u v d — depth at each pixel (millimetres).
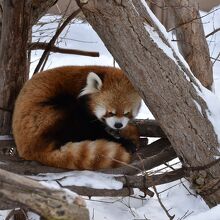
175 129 7641
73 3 17578
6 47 8961
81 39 18375
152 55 7199
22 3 8789
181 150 7828
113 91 8891
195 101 7570
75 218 5906
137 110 9141
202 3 21406
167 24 13656
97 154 7910
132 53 7156
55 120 8391
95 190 7492
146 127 9242
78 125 8609
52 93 8805
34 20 9469
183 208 9633
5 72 9055
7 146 8938
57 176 7730
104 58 17094
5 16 8875
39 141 8227
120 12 6895
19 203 5609
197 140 7695
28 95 8625
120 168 7988
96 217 9391
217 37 18328
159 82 7344
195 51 9031
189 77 7602
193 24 8898
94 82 8852
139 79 7348
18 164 8141
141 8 7211
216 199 8109
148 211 9680
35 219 9078
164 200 10008
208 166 7824
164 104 7480
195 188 8266
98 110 8859
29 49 9914
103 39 7238
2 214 9352
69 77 9156
